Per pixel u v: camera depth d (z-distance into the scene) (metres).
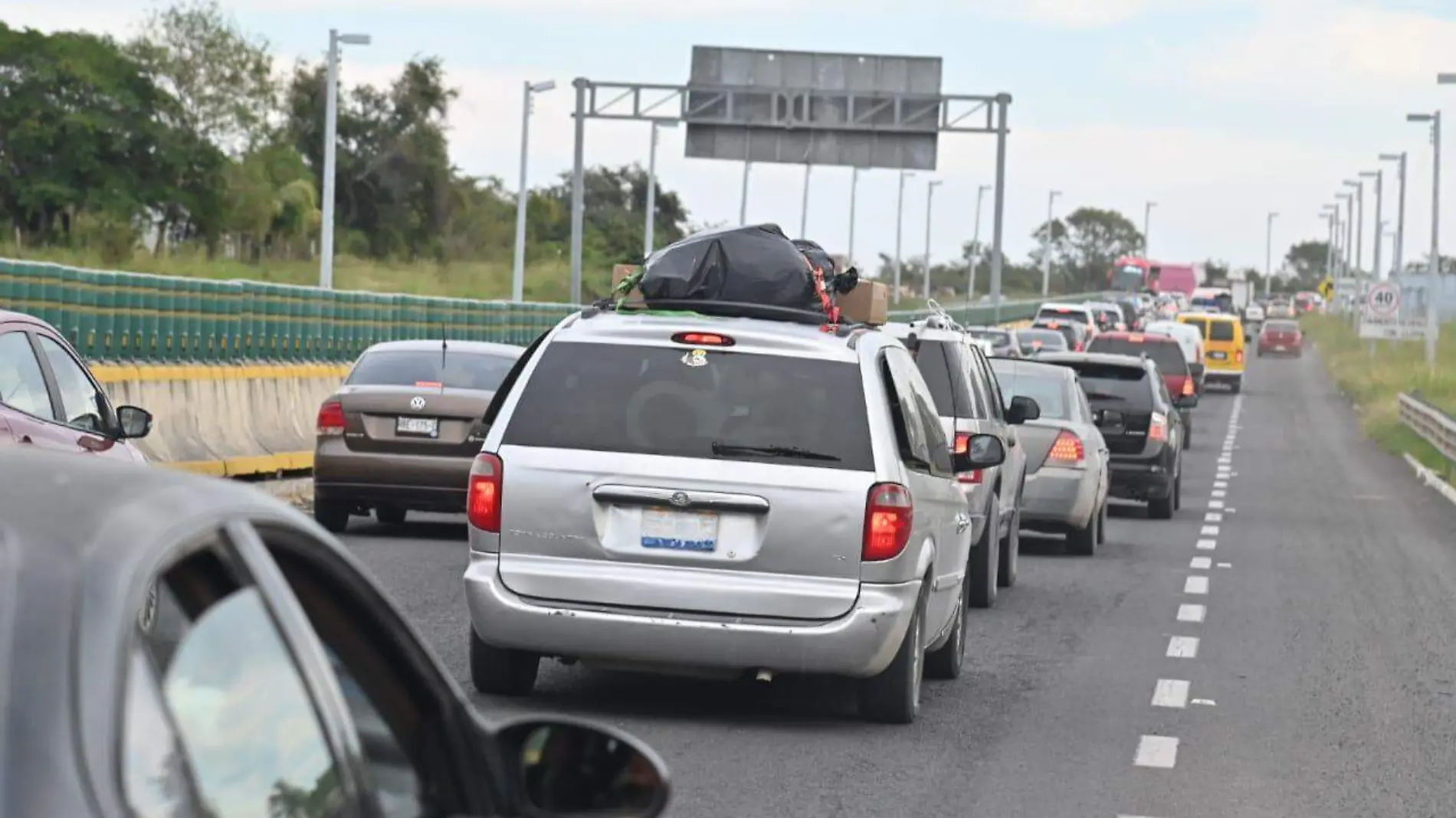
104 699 6.29
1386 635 37.16
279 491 54.38
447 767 8.70
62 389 24.98
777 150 131.62
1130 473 63.69
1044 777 22.91
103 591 6.49
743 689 28.02
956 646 29.98
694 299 26.95
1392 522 66.94
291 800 7.26
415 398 44.59
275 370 58.97
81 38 174.38
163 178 174.62
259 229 199.50
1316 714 27.97
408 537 46.56
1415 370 164.88
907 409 25.81
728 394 24.45
